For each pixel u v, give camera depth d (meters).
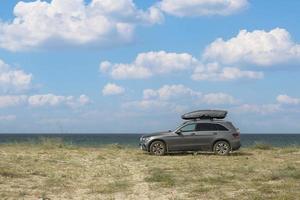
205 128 25.42
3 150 27.05
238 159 23.52
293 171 18.36
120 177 17.84
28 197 14.00
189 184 16.16
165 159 23.50
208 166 20.66
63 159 22.94
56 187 15.64
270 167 20.33
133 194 14.62
